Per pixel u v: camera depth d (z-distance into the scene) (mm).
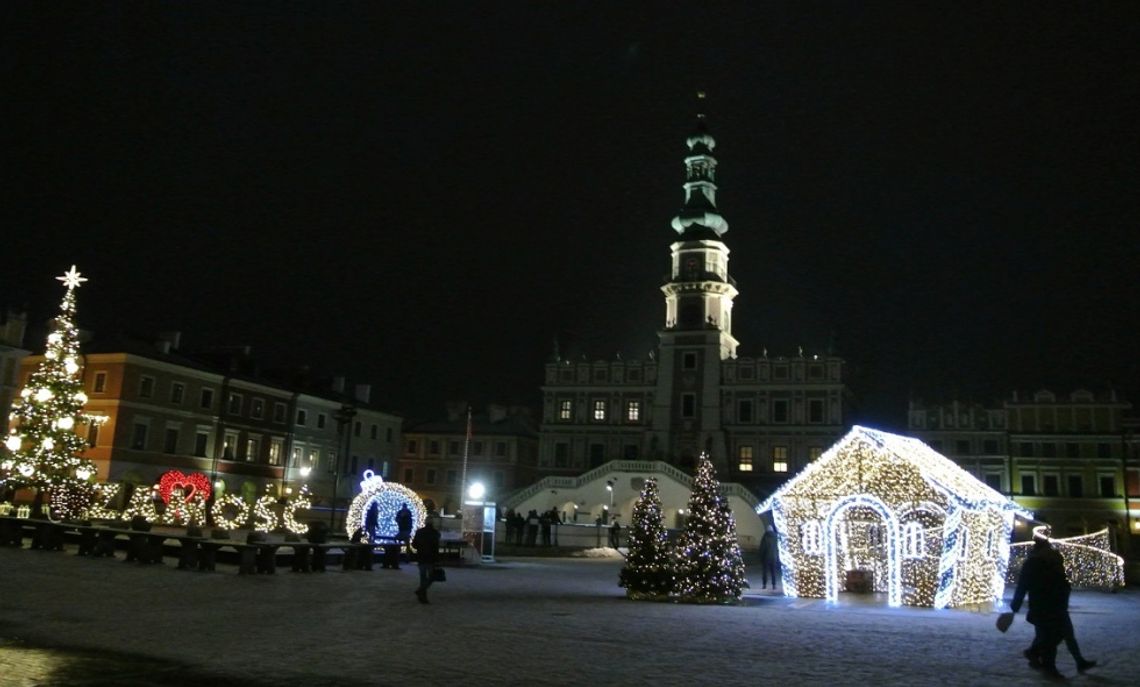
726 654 13594
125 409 62719
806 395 81000
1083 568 33656
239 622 15312
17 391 61062
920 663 13297
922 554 25453
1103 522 76875
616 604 20922
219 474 69938
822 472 24688
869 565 29281
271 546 25141
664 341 85000
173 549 29031
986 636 16547
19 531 29516
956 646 15164
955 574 22422
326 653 12523
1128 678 12484
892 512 23344
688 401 83188
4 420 59688
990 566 24797
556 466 86062
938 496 23469
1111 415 78812
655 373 85562
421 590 19500
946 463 26250
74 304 36844
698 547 22281
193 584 21281
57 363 35906
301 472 75438
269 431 75250
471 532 37875
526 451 94875
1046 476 79250
